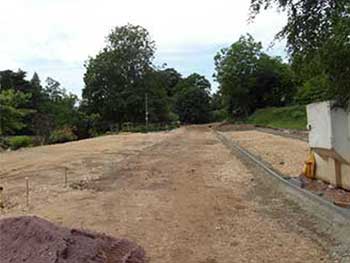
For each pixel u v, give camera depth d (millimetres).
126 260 7992
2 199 13945
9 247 7793
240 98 85562
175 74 127500
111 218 11266
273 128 56031
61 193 14812
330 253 8562
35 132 55031
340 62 10500
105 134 68250
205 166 21328
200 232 10039
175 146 34438
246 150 27672
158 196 14031
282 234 9867
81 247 7812
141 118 85812
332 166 13672
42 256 7371
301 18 10867
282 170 17984
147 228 10336
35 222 8297
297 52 11094
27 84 79250
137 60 86062
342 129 12711
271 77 82750
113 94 84188
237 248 8961
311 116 14641
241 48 83250
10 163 25031
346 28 10211
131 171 19969
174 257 8469
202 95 117062
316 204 11914
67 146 37531
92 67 84875
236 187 15562
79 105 84938
